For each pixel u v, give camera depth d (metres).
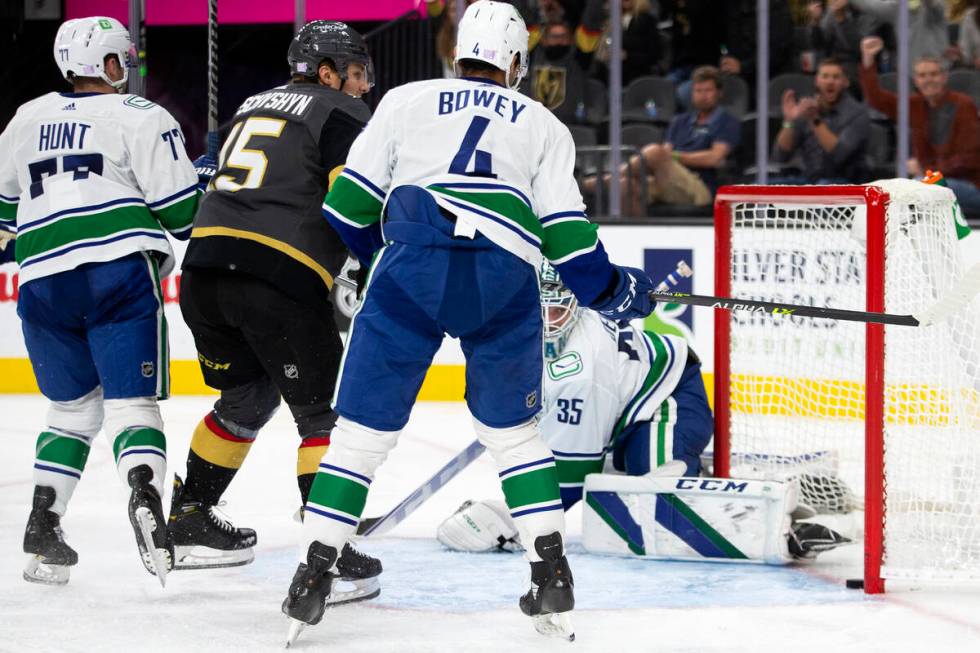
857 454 13.38
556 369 9.97
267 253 8.15
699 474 10.51
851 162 20.62
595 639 7.54
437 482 9.62
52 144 8.57
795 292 12.08
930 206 9.20
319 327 8.31
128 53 9.08
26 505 12.08
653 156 20.72
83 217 8.48
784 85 21.06
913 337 9.20
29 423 17.69
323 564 7.35
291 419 18.31
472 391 7.51
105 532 10.70
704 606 8.32
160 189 8.61
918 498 9.20
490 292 7.20
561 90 21.34
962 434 9.16
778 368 12.28
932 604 8.38
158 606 8.30
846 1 20.69
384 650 7.31
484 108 7.31
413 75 21.92
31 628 7.74
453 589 8.82
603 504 9.74
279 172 8.26
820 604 8.37
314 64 8.65
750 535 9.37
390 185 7.44
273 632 7.69
